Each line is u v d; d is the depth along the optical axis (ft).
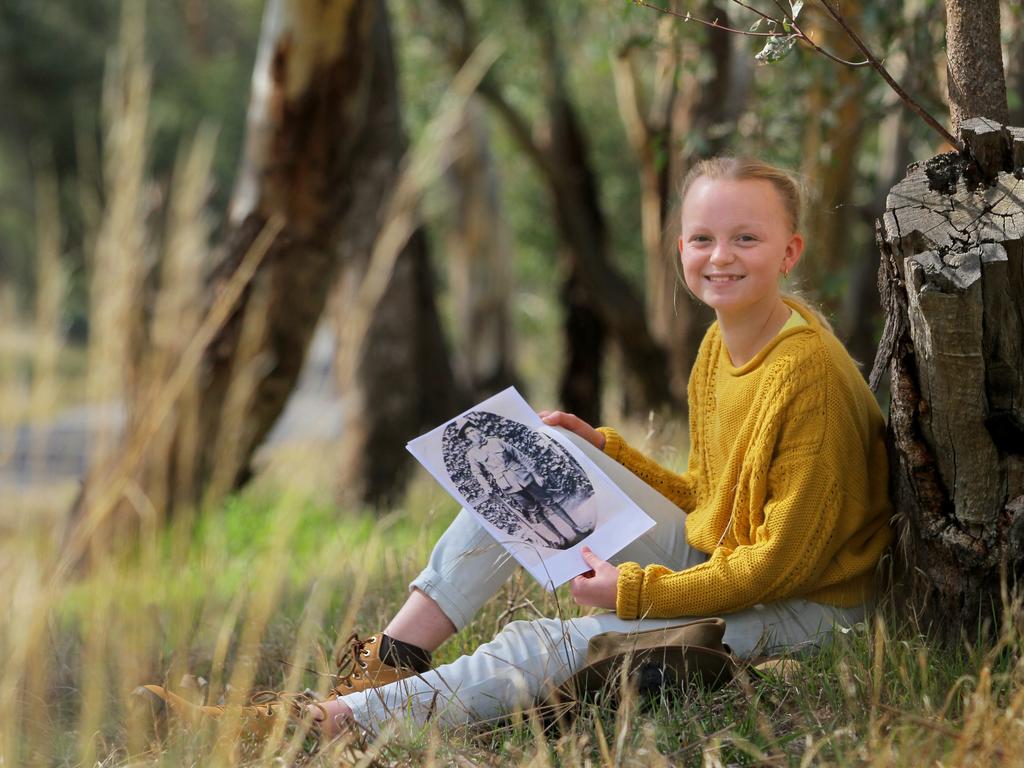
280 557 11.23
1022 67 20.76
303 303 28.45
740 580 11.32
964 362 10.63
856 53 21.90
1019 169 11.47
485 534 12.32
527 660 11.58
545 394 79.00
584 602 11.69
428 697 11.44
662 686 11.11
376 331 43.21
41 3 89.04
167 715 11.02
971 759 9.33
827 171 27.73
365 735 11.02
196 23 96.68
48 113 89.04
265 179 27.94
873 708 9.92
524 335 77.30
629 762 9.88
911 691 10.57
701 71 28.32
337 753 10.44
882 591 12.30
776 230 12.09
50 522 10.48
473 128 58.59
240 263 27.99
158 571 11.39
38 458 9.79
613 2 24.86
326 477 12.37
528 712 11.02
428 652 12.32
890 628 11.92
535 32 49.34
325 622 15.90
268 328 28.12
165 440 11.14
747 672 11.37
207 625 14.33
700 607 11.42
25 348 9.36
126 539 11.27
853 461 11.69
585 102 67.72
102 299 9.57
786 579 11.39
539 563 11.73
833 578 11.80
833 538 11.63
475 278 61.36
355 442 43.32
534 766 9.93
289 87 27.17
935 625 11.94
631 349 49.39
